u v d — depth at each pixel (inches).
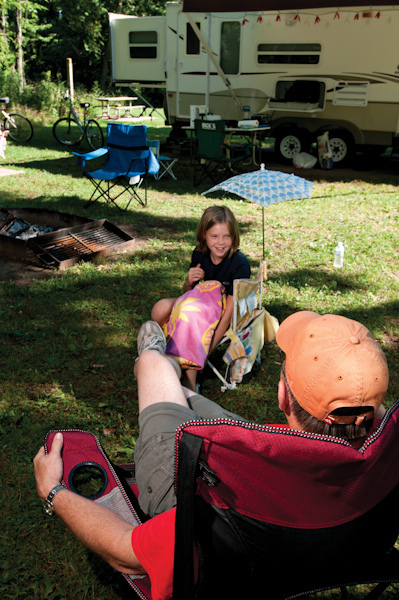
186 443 37.8
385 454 39.2
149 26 531.8
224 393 139.4
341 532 41.4
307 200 355.3
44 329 170.2
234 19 455.8
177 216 311.9
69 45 1143.0
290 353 46.1
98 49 1137.4
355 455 37.2
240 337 134.6
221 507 40.3
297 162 475.8
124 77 569.0
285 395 47.4
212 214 130.0
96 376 145.9
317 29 427.8
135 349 160.6
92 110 810.2
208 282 131.6
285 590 44.6
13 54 993.5
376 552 45.2
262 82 466.6
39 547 92.4
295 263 236.4
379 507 42.1
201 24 474.0
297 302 193.8
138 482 54.7
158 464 52.5
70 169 439.8
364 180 422.9
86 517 49.9
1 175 403.5
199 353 121.4
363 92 428.5
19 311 182.7
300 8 325.7
